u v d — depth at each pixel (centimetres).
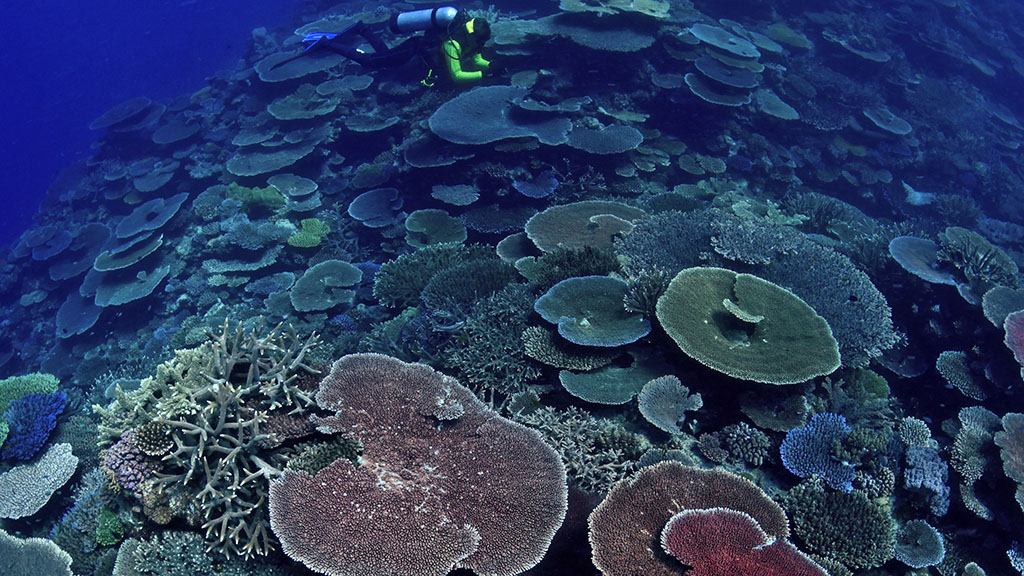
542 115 1152
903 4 2200
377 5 2048
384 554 308
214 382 398
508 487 349
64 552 455
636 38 1233
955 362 638
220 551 364
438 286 693
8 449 600
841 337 561
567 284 573
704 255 652
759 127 1422
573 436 464
